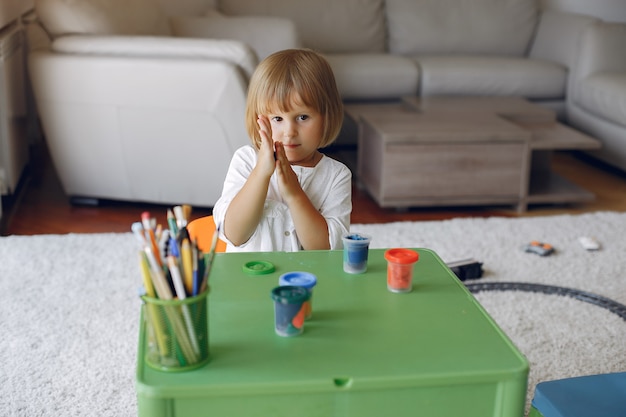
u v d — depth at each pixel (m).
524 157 3.04
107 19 2.93
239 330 1.05
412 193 3.03
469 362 0.98
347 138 3.89
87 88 2.77
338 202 1.50
